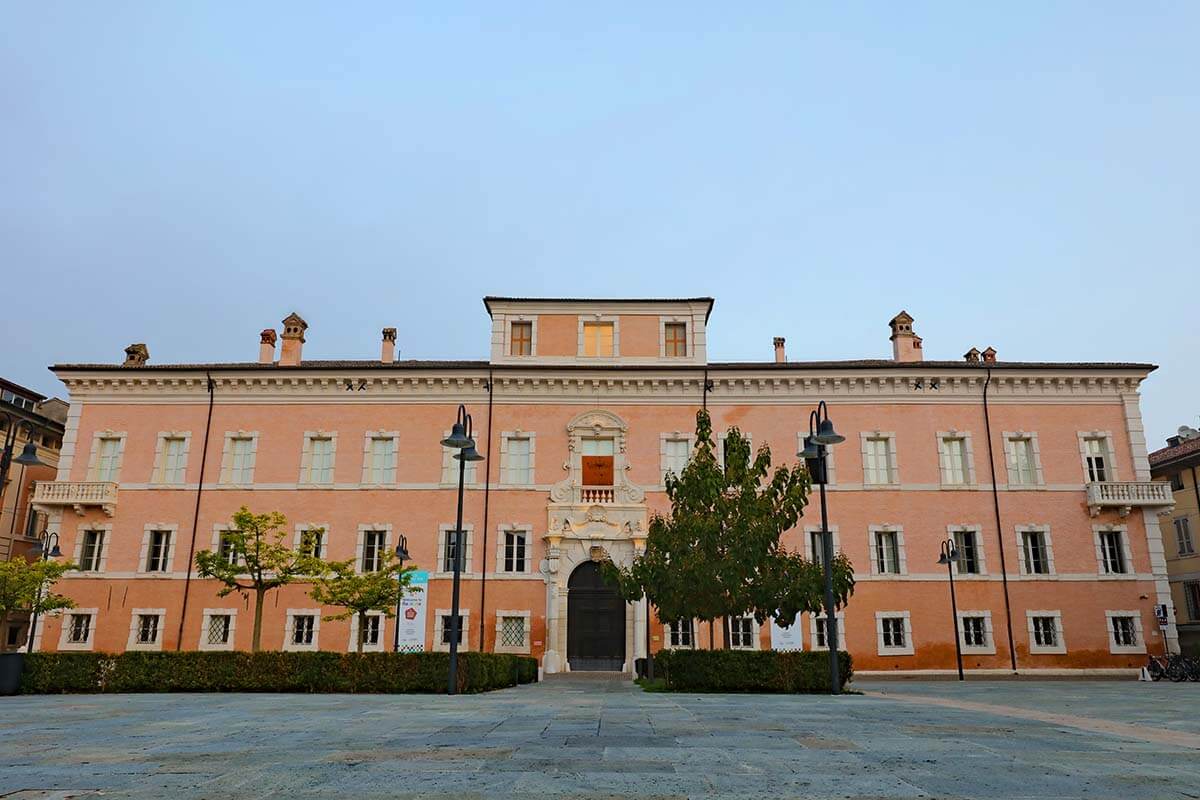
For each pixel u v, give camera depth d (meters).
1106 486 37.53
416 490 38.25
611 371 38.91
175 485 38.50
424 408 39.47
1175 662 33.28
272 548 29.61
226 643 36.56
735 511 23.97
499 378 39.28
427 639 36.28
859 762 7.96
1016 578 37.03
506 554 37.53
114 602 37.09
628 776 7.09
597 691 22.31
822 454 22.59
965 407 39.12
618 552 36.91
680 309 40.91
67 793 6.36
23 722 12.20
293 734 10.30
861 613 36.59
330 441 39.31
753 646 35.84
